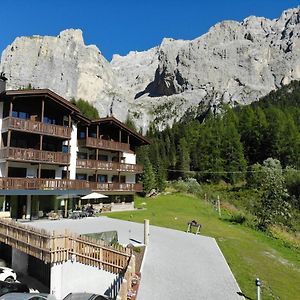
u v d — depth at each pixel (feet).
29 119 123.24
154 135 463.83
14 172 120.57
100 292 58.03
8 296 46.06
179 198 185.78
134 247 73.67
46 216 120.98
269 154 286.25
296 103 468.75
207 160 276.62
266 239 104.47
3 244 80.23
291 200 183.93
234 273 64.03
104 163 150.92
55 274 60.18
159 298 50.01
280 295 55.72
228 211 157.38
